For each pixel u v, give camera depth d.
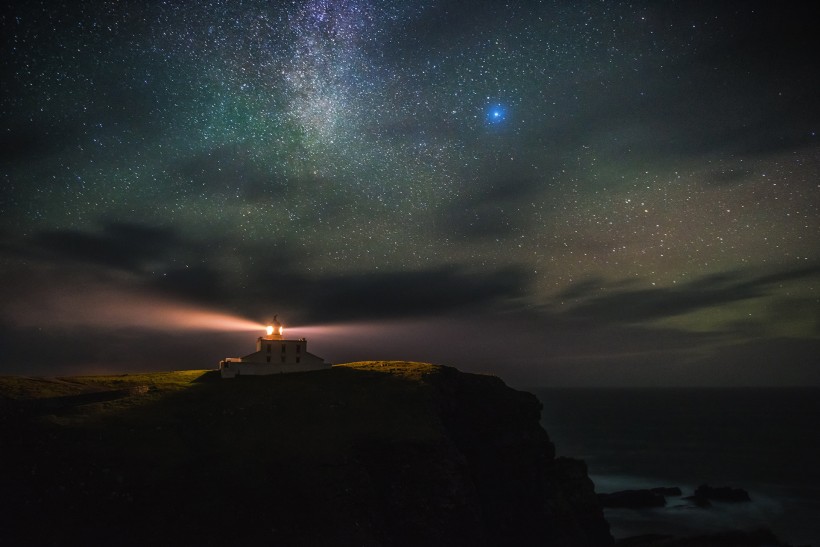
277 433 57.16
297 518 47.53
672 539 68.81
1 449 50.03
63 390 64.62
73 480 47.41
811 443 164.62
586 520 71.06
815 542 77.31
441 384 68.75
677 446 158.75
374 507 50.91
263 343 76.81
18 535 41.84
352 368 76.25
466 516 53.47
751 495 103.06
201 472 50.38
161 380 72.19
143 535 43.97
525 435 69.94
